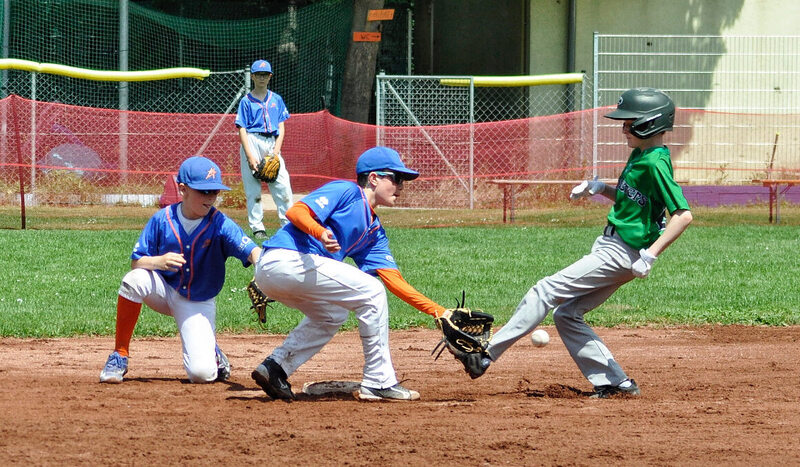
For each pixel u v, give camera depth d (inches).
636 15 3260.3
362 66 3198.8
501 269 1729.8
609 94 3230.8
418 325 1336.1
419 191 2689.5
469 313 845.2
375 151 834.8
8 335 1212.5
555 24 3262.8
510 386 956.6
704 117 3139.8
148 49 3545.8
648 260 813.2
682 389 928.3
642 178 831.7
